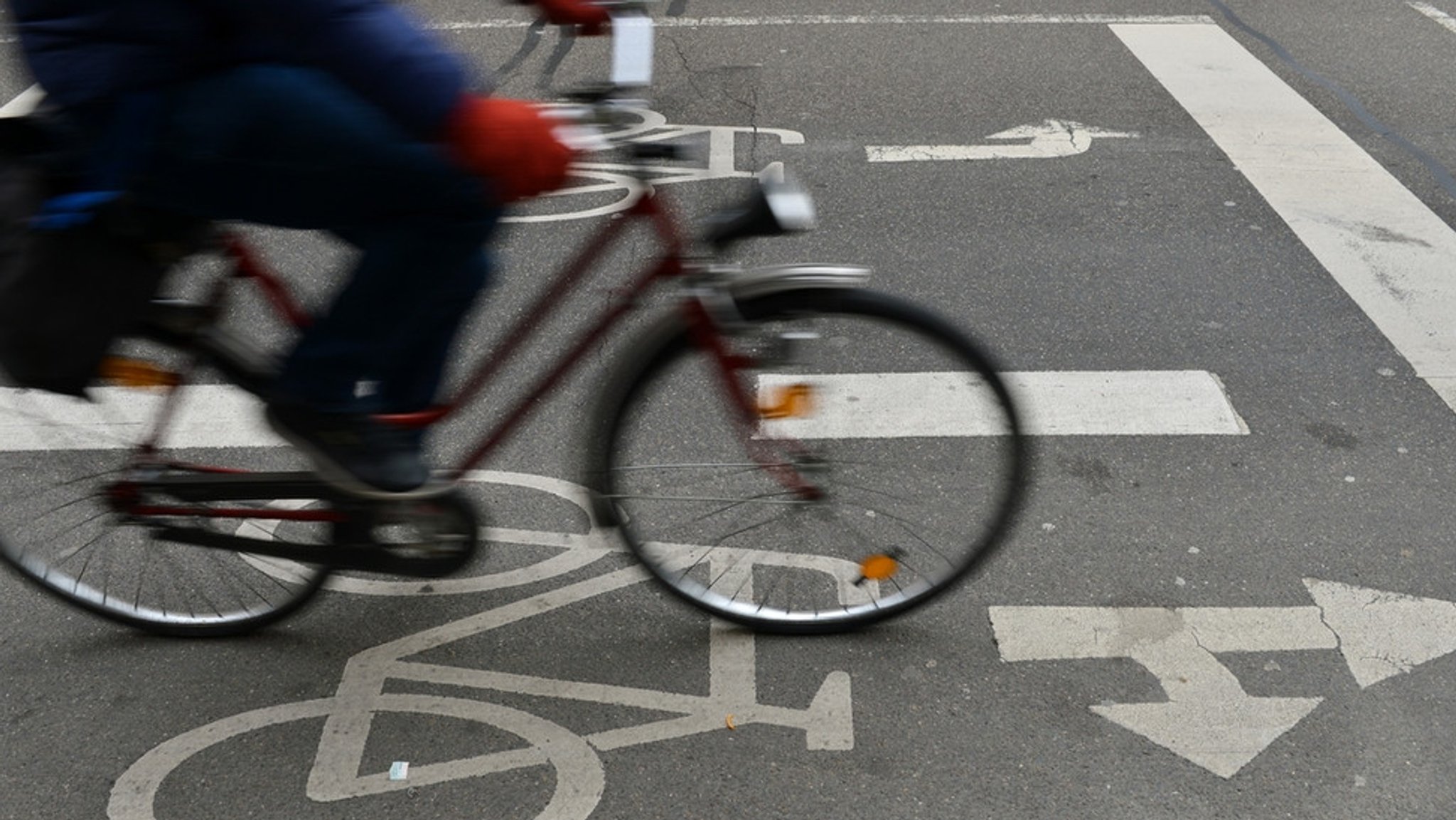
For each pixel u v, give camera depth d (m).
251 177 2.62
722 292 3.08
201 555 3.57
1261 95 7.48
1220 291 5.38
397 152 2.60
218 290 3.08
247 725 3.34
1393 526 3.99
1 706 3.40
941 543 3.60
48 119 2.59
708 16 8.98
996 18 8.89
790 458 3.47
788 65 8.04
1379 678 3.42
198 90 2.53
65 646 3.60
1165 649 3.53
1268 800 3.08
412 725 3.34
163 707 3.40
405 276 2.81
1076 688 3.41
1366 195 6.23
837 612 3.61
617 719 3.35
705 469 3.46
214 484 3.24
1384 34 8.53
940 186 6.38
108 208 2.60
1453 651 3.50
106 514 3.47
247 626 3.60
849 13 9.02
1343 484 4.19
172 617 3.60
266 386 3.09
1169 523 4.02
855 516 3.59
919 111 7.30
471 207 2.74
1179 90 7.56
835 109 7.34
